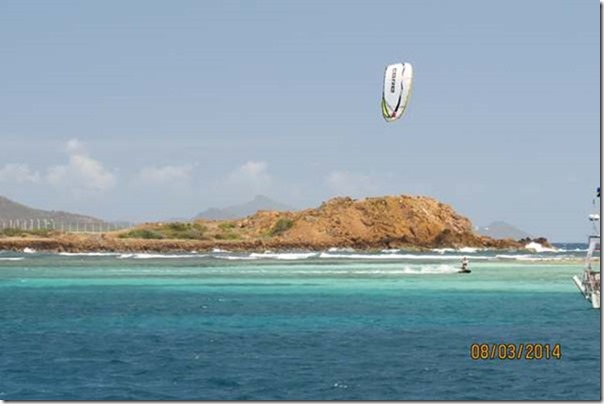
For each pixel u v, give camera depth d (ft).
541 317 264.93
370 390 156.97
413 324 247.29
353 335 223.30
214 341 213.66
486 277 475.31
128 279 472.44
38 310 295.48
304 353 194.49
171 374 171.94
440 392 155.43
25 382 165.48
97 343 212.02
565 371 173.17
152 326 245.86
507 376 168.25
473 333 226.99
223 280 456.04
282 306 303.27
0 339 220.23
